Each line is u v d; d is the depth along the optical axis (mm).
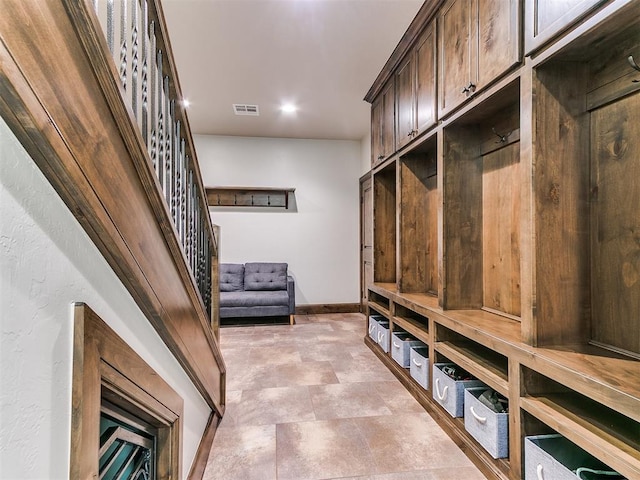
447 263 2178
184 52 2898
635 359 1258
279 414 2164
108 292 823
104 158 730
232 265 4988
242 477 1579
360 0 2307
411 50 2664
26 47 511
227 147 5223
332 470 1628
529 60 1455
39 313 575
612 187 1376
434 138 2428
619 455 1025
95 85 698
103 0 1015
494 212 2115
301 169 5383
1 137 499
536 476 1319
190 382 1557
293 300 4605
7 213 507
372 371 2893
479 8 1800
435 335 2195
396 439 1888
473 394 1843
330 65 3141
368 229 5184
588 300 1450
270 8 2367
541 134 1429
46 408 588
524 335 1454
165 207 1058
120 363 837
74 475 652
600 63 1402
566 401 1387
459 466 1658
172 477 1225
